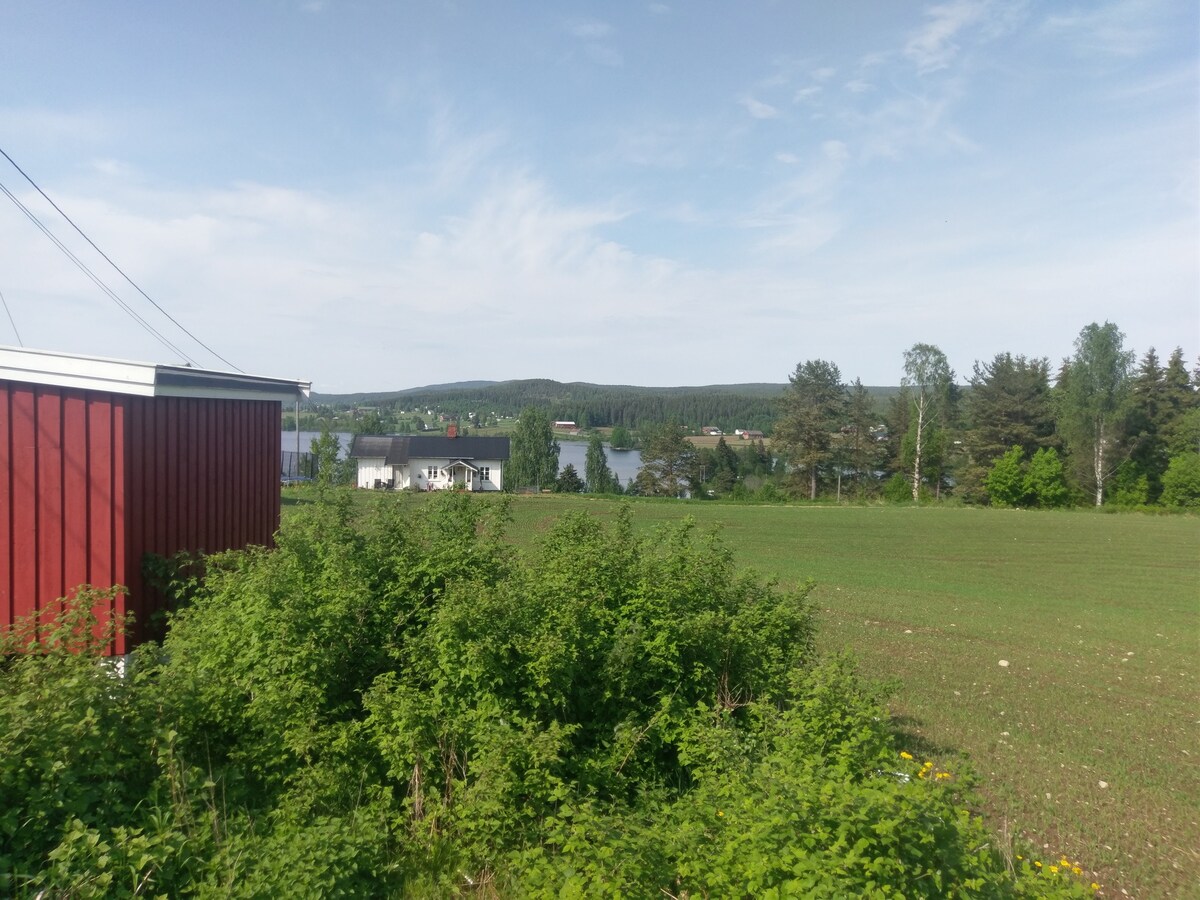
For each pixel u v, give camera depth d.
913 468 80.81
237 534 11.31
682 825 5.19
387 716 6.34
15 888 4.47
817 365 80.75
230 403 11.05
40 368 8.45
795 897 4.02
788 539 35.75
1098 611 20.34
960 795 5.69
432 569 7.89
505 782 5.87
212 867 4.91
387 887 5.40
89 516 8.55
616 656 7.22
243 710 6.58
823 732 6.50
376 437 79.81
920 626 17.36
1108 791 8.39
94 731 5.28
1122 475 67.31
